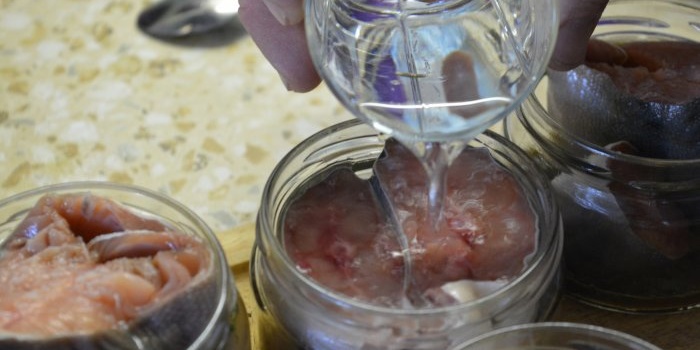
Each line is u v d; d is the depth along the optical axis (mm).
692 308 367
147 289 299
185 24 533
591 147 348
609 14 405
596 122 371
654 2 400
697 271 356
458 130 302
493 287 316
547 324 305
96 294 297
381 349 309
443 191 323
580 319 367
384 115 306
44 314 292
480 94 313
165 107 493
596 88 365
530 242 326
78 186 337
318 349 321
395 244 328
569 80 373
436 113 308
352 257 326
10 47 527
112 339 292
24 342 287
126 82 505
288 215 338
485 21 338
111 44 526
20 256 314
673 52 381
